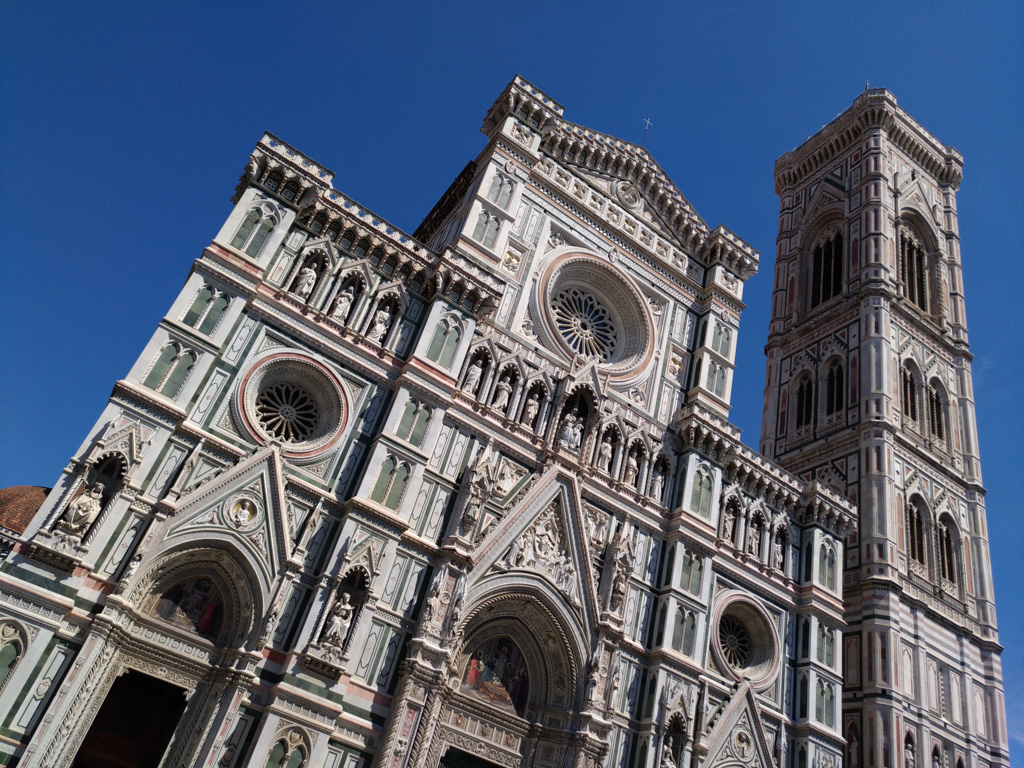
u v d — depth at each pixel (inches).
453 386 1712.6
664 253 2352.4
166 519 1333.7
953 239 3385.8
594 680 1646.2
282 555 1417.3
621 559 1801.2
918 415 2832.2
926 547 2578.7
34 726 1144.8
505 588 1631.4
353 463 1573.6
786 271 3486.7
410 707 1413.6
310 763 1304.1
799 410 3043.8
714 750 1756.9
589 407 1962.4
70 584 1234.0
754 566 2070.6
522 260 2032.5
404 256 1787.6
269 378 1573.6
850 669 2265.0
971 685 2425.0
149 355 1421.0
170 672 1312.7
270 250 1612.9
